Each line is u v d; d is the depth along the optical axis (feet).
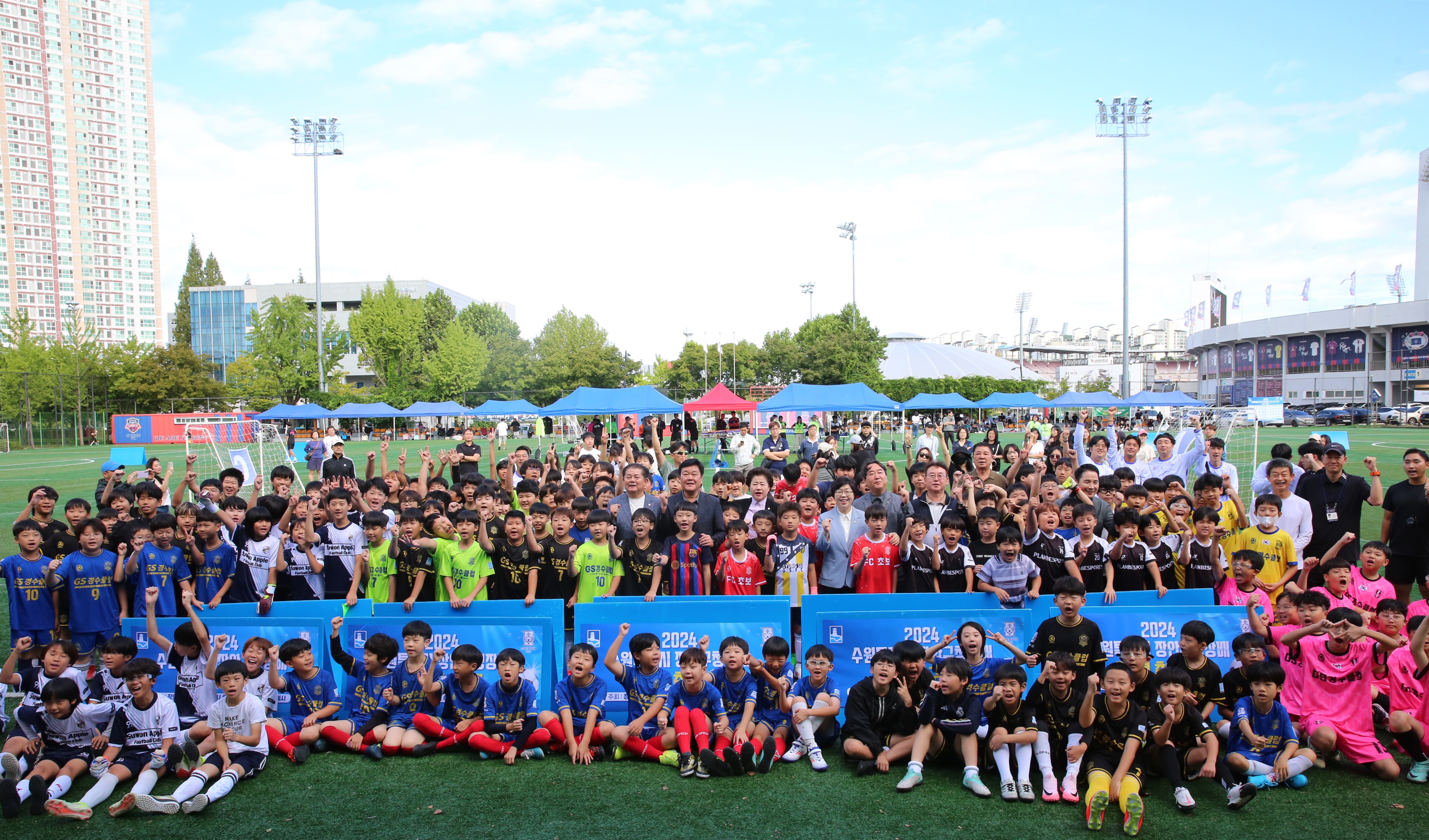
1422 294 229.66
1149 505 27.02
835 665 21.84
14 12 347.77
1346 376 222.69
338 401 200.34
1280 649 19.71
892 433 124.06
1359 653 18.39
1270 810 16.60
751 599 22.27
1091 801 15.83
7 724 21.26
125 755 18.26
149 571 23.67
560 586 24.26
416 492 29.37
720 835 15.66
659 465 40.04
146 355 198.29
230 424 80.48
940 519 26.58
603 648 21.85
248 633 22.02
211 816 16.60
